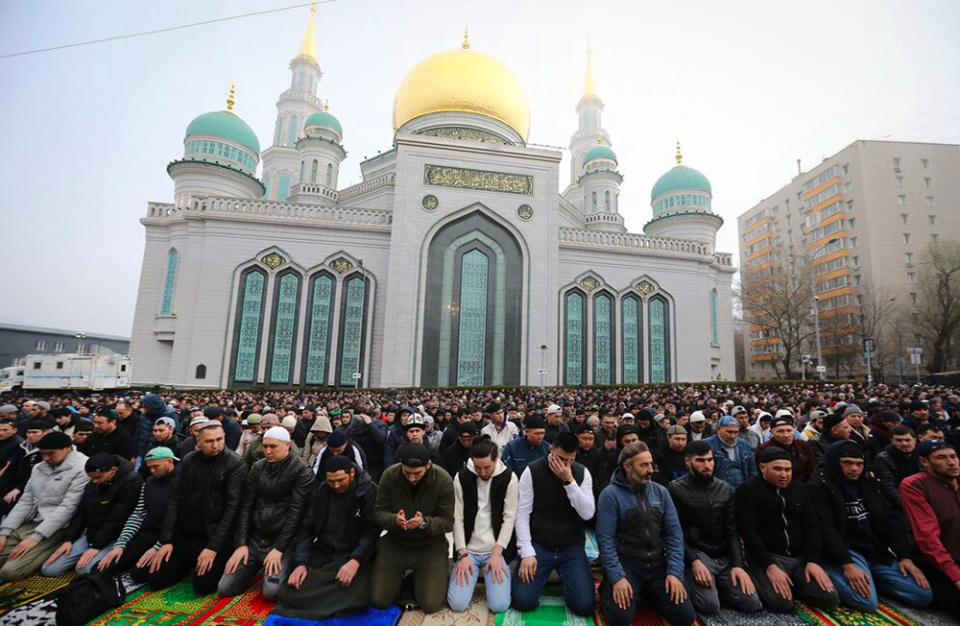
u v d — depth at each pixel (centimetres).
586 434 590
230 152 2825
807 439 625
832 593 382
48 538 462
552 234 2645
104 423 615
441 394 1953
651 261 2834
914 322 3469
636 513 398
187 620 374
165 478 462
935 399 1056
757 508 412
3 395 2000
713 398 1439
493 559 409
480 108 3117
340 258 2505
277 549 408
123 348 6650
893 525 421
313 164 2980
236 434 702
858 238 4012
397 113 3309
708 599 379
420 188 2556
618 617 364
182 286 2372
